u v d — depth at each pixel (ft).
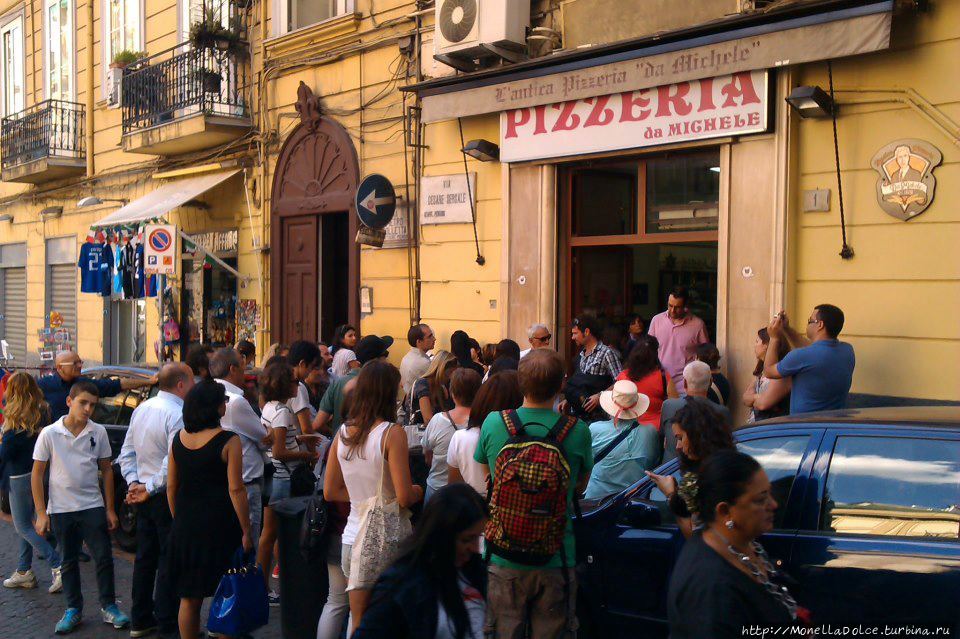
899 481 12.77
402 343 36.29
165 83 47.21
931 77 22.06
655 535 15.08
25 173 61.36
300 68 41.04
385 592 9.53
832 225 23.90
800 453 13.82
